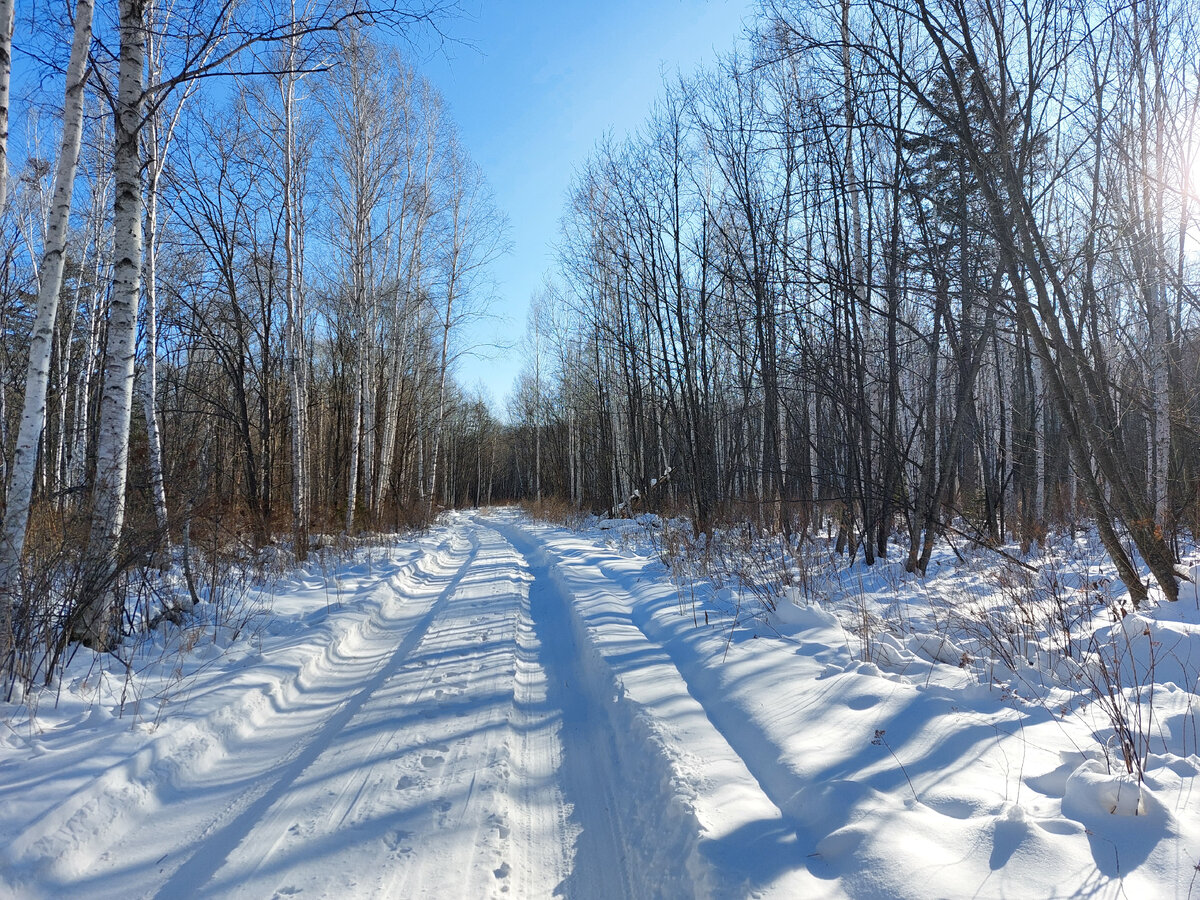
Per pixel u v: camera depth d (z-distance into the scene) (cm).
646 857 308
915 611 704
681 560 1053
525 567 1425
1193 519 880
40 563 541
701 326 1516
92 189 1374
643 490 2241
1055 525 1421
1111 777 267
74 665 515
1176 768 284
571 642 743
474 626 804
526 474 6244
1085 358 655
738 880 253
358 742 452
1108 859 232
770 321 1202
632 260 1858
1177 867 221
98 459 564
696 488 1470
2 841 290
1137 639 449
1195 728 323
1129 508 612
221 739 441
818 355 1073
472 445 6056
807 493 1238
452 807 362
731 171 1305
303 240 1475
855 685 439
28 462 473
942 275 762
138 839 333
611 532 1964
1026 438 1593
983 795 284
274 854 319
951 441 965
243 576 871
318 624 729
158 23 876
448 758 423
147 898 286
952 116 700
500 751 433
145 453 1001
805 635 603
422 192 1986
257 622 730
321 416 2244
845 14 845
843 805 292
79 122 500
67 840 308
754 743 388
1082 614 588
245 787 389
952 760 324
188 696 485
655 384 2005
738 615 700
